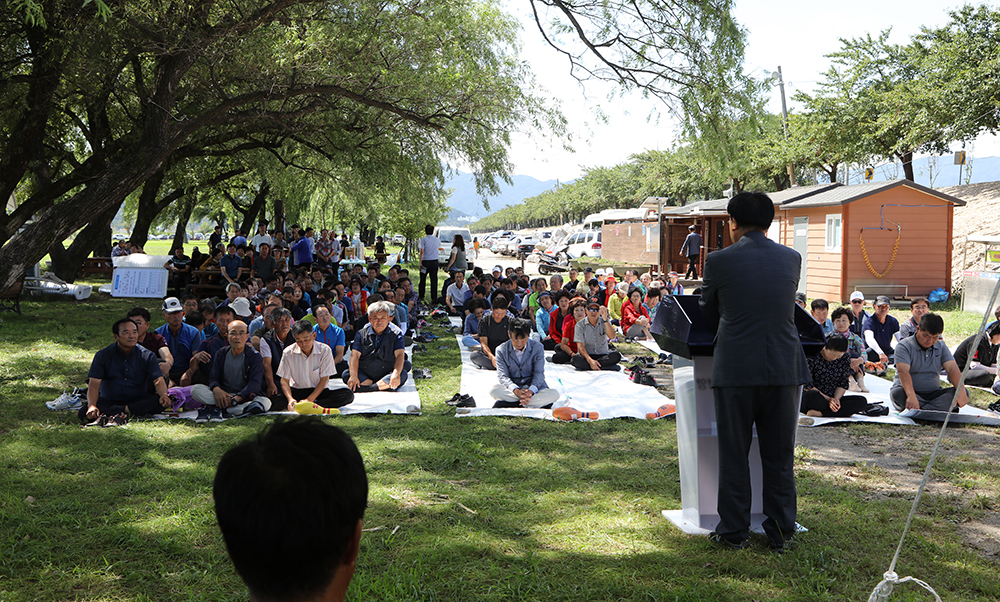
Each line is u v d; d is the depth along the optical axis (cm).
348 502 100
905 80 3097
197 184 2572
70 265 2064
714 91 1076
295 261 2122
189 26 1125
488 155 1549
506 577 389
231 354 791
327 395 827
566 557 418
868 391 937
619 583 383
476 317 1275
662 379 1035
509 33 1631
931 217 1942
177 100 1505
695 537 450
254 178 3022
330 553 99
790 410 430
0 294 1029
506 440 693
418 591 368
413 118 1405
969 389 920
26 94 1357
